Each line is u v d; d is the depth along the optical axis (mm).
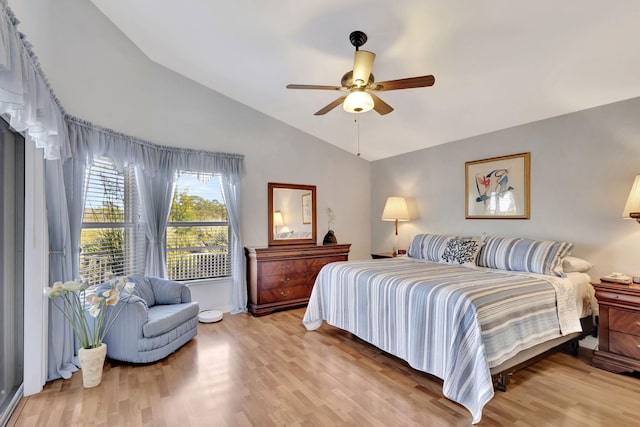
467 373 1935
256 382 2293
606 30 2109
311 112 4176
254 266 3959
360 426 1793
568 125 3125
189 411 1941
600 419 1845
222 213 4062
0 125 1935
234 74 3510
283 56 3016
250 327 3496
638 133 2689
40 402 2039
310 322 3396
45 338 2252
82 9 2756
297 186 4660
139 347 2551
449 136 4078
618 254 2797
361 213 5379
